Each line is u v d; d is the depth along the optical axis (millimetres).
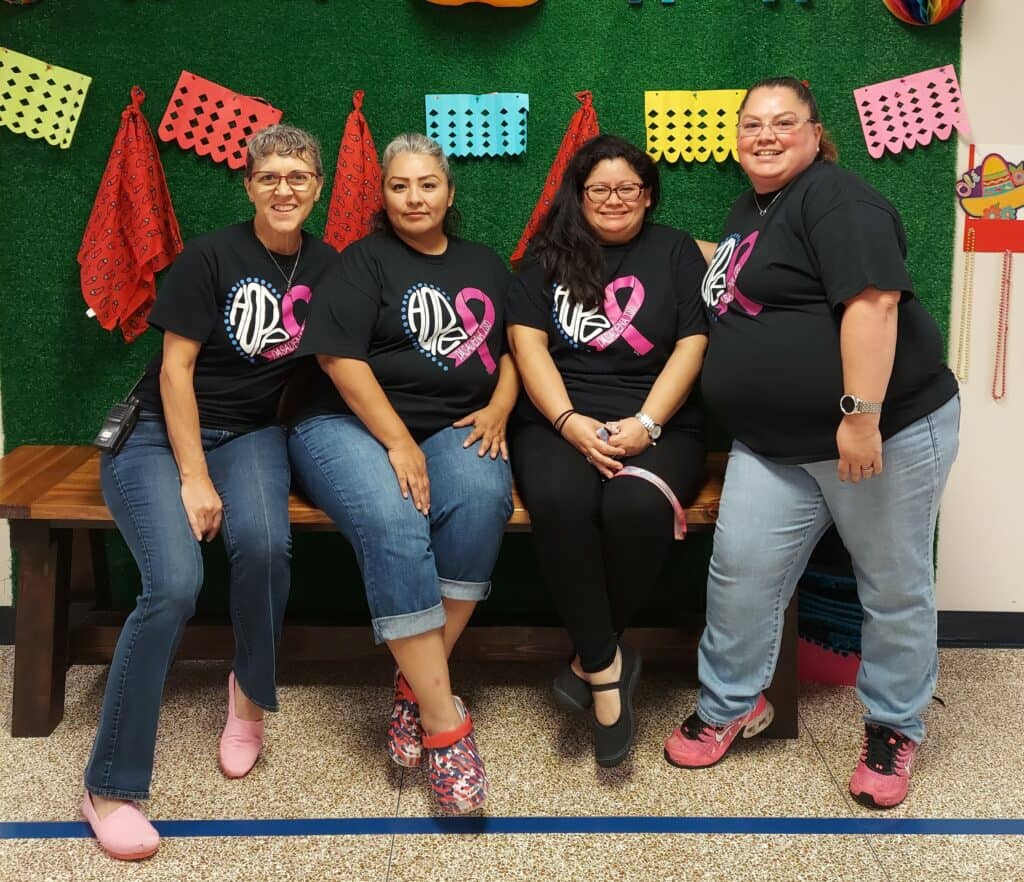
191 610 1694
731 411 1781
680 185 2348
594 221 1992
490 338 2000
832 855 1646
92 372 2396
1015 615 2514
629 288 2002
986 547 2486
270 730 2053
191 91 2258
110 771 1650
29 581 1986
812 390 1667
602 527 1865
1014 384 2410
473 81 2295
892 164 2328
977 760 1940
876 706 1811
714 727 1903
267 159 1796
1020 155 2318
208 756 1949
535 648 2191
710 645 1887
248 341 1874
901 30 2270
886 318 1570
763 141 1729
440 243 2018
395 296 1929
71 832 1713
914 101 2283
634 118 2312
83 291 2195
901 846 1670
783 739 2023
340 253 1999
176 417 1801
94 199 2318
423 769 1908
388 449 1859
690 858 1639
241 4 2250
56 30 2246
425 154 1896
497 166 2338
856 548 1763
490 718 2104
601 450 1885
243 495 1803
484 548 1840
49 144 2291
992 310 2383
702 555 2488
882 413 1667
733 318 1792
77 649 2141
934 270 2369
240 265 1863
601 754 1828
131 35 2254
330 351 1848
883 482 1688
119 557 2465
